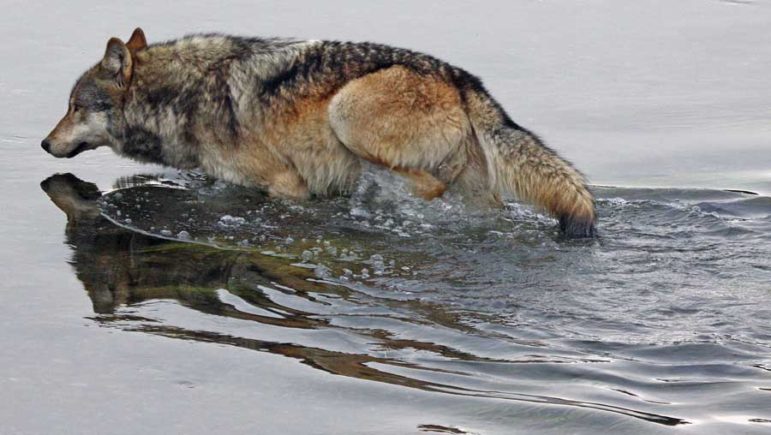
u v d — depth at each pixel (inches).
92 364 375.2
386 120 542.6
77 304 427.5
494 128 540.1
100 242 504.1
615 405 345.7
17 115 697.6
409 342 396.2
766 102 745.0
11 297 432.5
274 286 452.8
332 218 552.1
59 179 603.5
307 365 376.2
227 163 588.1
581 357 383.2
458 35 885.2
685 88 775.7
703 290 448.8
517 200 570.9
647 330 406.9
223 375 368.5
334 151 569.3
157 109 593.9
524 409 343.9
